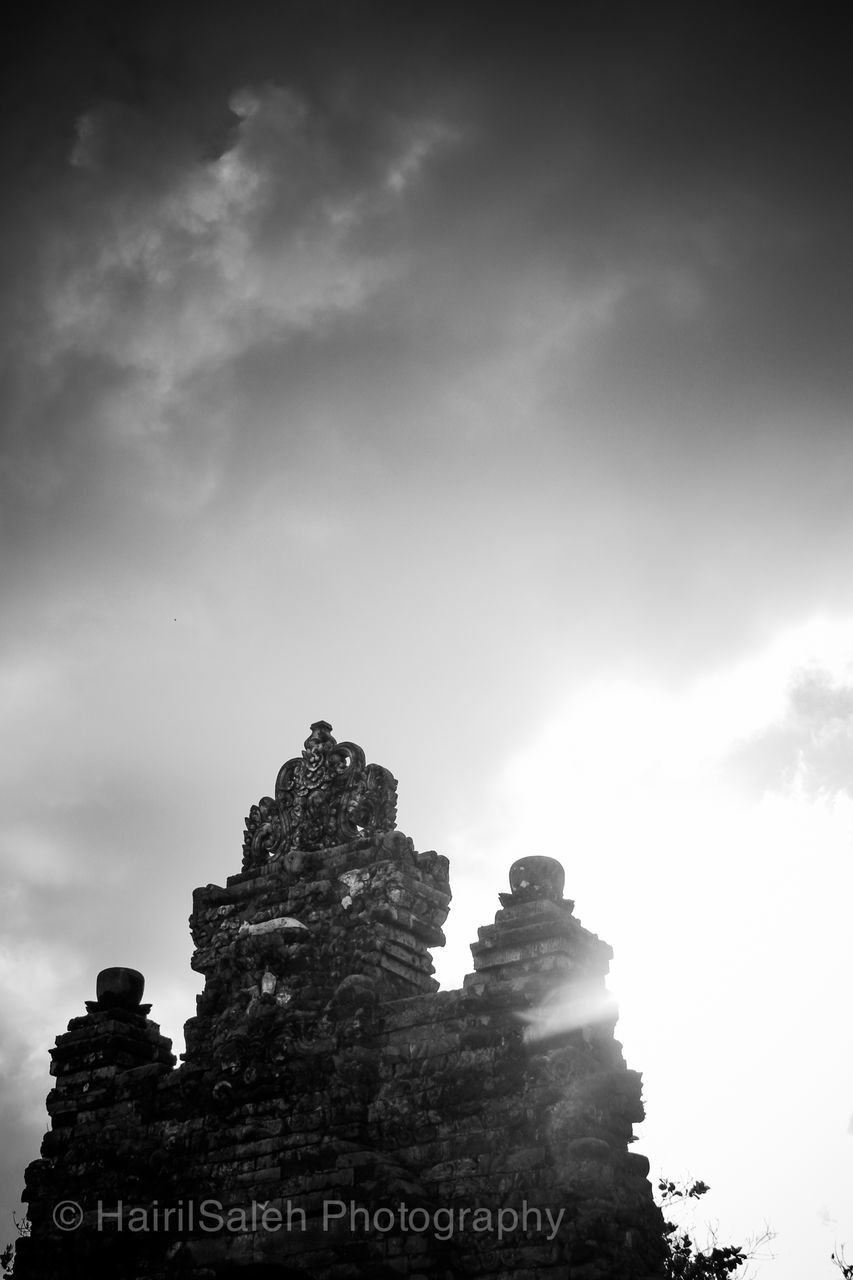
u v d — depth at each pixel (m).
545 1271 38.44
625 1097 40.78
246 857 47.88
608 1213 38.53
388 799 47.19
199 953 47.00
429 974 45.34
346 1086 42.16
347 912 45.06
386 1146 41.66
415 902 45.16
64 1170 45.91
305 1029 43.59
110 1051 47.16
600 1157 39.06
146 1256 43.78
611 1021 41.31
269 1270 42.03
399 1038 42.81
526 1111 40.12
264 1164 42.69
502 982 41.53
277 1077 43.06
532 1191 39.28
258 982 45.16
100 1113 46.31
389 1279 39.53
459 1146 40.69
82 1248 44.19
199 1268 42.22
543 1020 40.69
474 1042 41.41
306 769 47.72
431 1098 41.50
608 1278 37.94
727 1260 49.69
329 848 46.69
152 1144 44.97
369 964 44.06
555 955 41.22
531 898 42.62
